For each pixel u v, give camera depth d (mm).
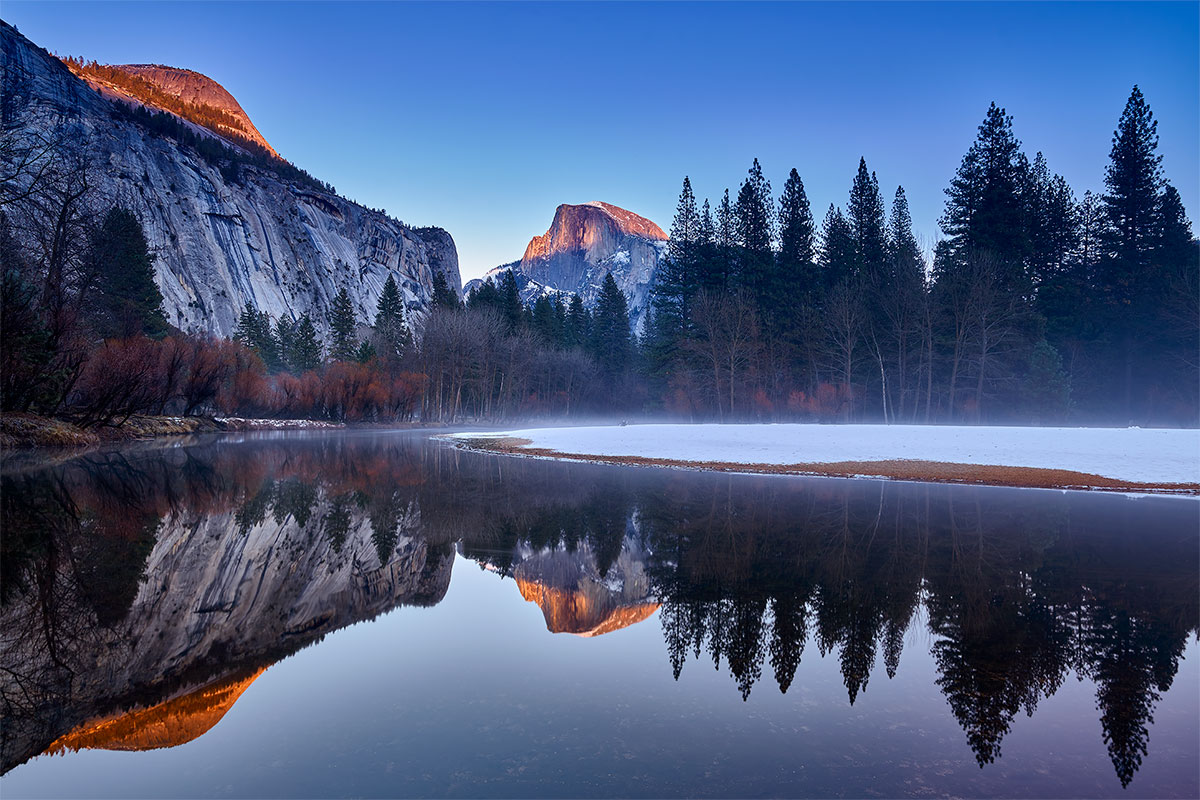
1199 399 46250
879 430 29375
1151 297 48844
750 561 8742
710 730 3920
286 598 6742
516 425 73250
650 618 6301
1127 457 20469
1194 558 8766
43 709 4102
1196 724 4020
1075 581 7598
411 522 11539
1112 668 4961
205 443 30547
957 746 3729
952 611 6438
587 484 17297
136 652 5102
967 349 48812
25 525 9812
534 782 3266
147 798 3064
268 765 3418
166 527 10016
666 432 34844
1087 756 3609
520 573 8117
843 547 9602
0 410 22000
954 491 15914
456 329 73750
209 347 45500
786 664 5082
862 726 3996
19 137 25562
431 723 3986
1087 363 49875
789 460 22438
